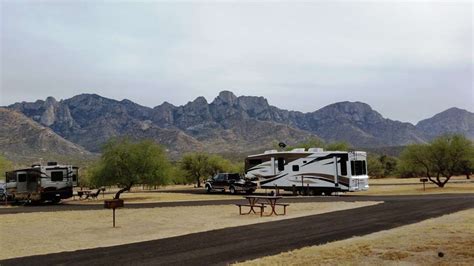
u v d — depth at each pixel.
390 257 10.21
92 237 15.60
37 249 13.41
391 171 85.19
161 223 19.06
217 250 12.34
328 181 35.16
